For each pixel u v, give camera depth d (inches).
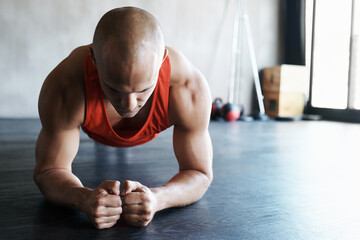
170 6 169.2
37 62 142.6
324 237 32.5
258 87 179.8
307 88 192.1
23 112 141.8
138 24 24.4
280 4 199.5
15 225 32.6
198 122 36.4
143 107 34.3
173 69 34.2
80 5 148.4
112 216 30.4
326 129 134.0
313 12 180.9
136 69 23.6
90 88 31.9
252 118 169.9
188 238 31.0
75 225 32.8
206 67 180.5
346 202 43.8
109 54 23.6
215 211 38.5
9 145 78.2
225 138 103.1
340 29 169.0
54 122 33.6
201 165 38.3
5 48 137.0
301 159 73.4
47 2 142.3
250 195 45.6
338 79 173.6
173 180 36.9
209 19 178.7
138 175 54.6
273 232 33.2
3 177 50.8
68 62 33.9
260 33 195.0
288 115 179.3
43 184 34.8
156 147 83.4
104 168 58.8
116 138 36.6
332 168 65.0
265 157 74.5
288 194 46.8
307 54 191.8
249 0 190.4
